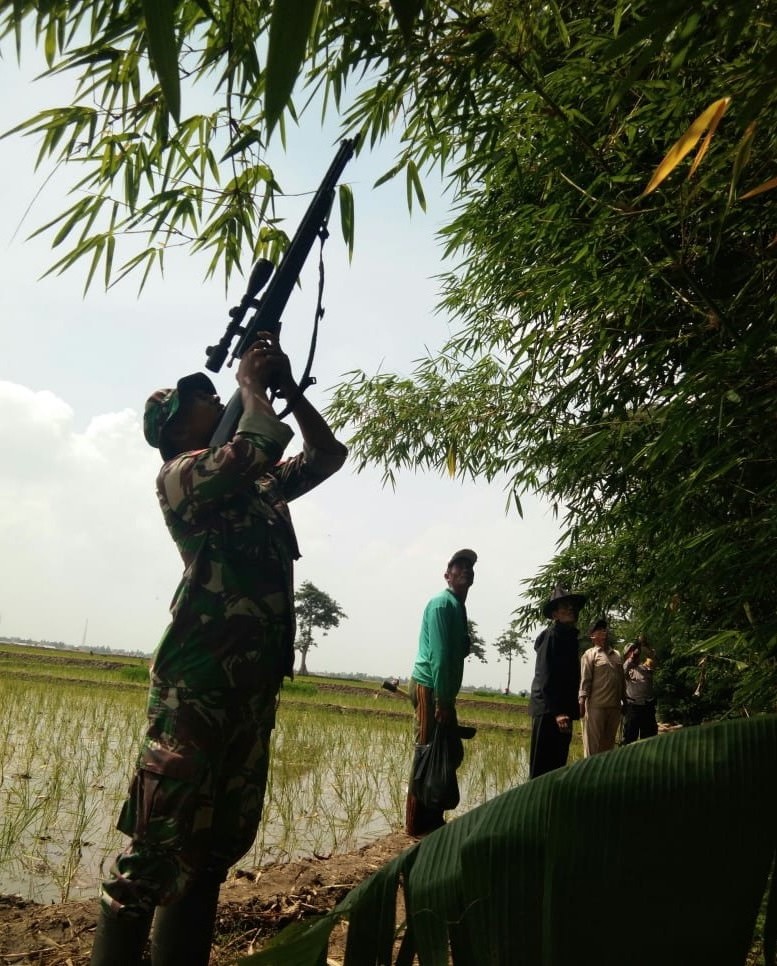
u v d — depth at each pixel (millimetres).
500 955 1147
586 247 2809
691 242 2785
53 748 8836
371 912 1289
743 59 2158
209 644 2203
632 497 3539
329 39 2285
